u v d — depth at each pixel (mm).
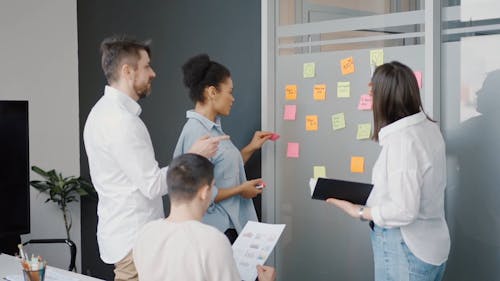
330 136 3467
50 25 4371
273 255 3758
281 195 3721
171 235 1914
